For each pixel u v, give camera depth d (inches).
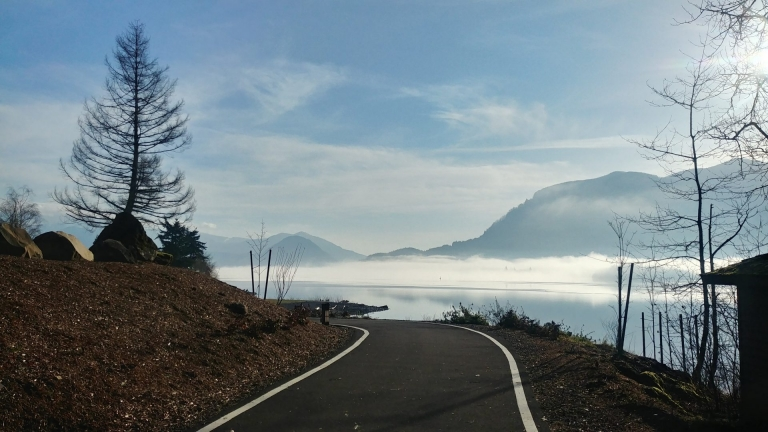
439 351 532.1
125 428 269.0
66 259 545.0
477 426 278.2
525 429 273.7
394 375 409.4
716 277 275.1
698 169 501.7
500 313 950.4
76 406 270.7
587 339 727.7
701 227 497.7
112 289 447.2
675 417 289.7
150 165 1137.4
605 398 335.9
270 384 375.9
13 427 240.8
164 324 421.7
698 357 398.9
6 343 290.8
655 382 390.0
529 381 391.2
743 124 368.8
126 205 1135.6
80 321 360.5
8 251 492.7
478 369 437.4
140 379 322.0
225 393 346.3
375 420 287.6
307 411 304.5
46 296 374.9
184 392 329.7
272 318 588.1
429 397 339.9
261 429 270.5
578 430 273.4
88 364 310.8
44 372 281.9
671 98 504.4
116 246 621.9
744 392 260.4
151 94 1120.8
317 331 635.5
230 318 512.1
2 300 336.8
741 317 264.1
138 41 1119.6
